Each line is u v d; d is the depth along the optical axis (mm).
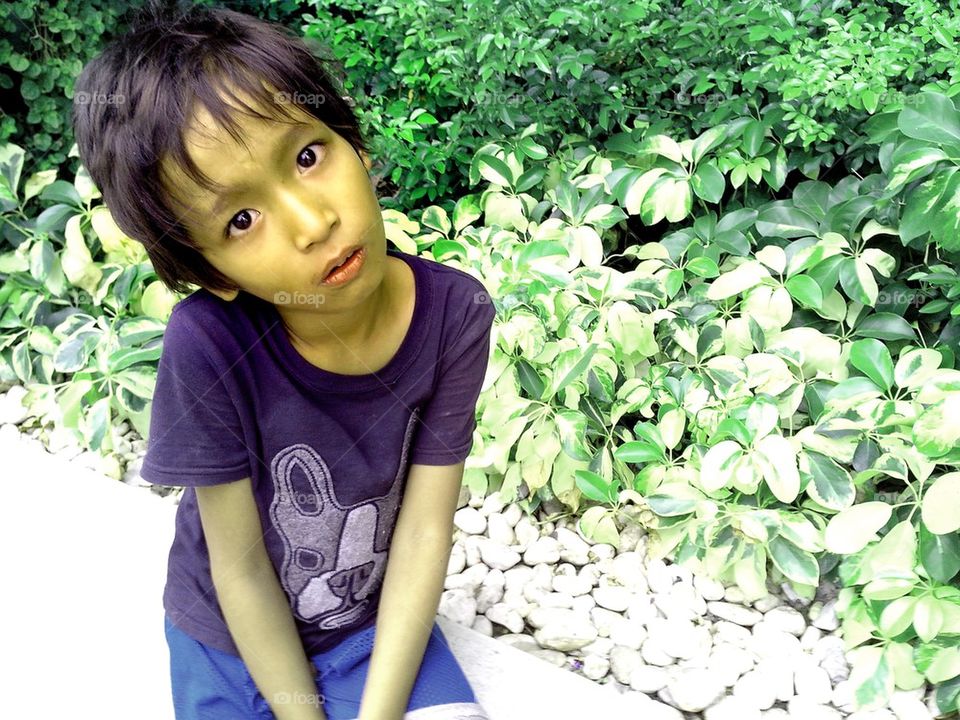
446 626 1521
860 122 2029
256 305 975
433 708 1071
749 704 1485
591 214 2090
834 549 1534
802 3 2062
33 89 2447
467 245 2025
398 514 1149
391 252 1042
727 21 2010
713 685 1487
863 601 1546
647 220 2041
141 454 2113
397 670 1074
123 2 2545
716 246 2025
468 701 1093
